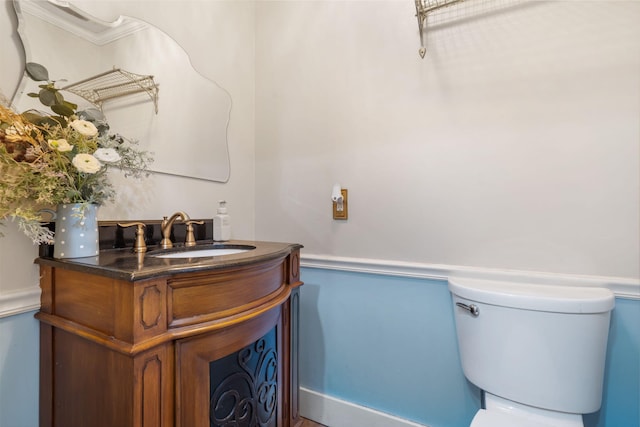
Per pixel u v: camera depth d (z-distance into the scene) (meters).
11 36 0.76
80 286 0.67
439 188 1.16
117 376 0.58
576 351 0.84
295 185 1.48
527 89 1.02
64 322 0.70
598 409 0.87
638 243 0.89
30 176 0.66
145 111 1.09
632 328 0.90
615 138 0.91
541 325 0.86
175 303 0.63
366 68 1.30
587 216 0.95
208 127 1.35
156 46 1.13
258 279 0.83
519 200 1.03
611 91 0.91
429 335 1.19
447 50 1.14
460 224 1.13
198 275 0.66
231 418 0.77
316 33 1.42
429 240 1.18
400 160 1.23
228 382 0.76
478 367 0.97
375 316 1.29
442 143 1.15
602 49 0.92
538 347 0.87
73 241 0.73
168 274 0.61
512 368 0.90
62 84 0.86
